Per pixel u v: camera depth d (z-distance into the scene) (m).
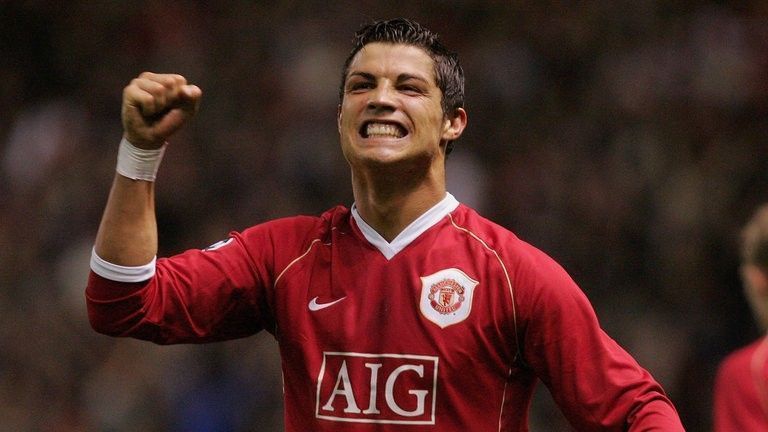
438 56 13.05
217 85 45.56
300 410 12.70
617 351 12.45
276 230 13.27
